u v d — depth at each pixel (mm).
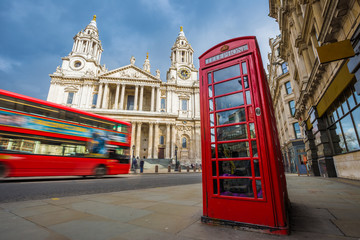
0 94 9586
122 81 48531
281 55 19656
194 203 4648
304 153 22750
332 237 2373
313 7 9070
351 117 8766
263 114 2969
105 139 13688
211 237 2436
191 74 57375
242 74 3328
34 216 3471
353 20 5902
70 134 11820
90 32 59656
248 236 2467
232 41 3637
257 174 2850
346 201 4527
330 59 4641
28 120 10273
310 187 7508
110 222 3102
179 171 31156
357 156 8695
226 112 3342
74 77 47562
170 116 46406
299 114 17547
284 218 2551
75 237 2455
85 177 14266
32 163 10094
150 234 2553
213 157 3268
